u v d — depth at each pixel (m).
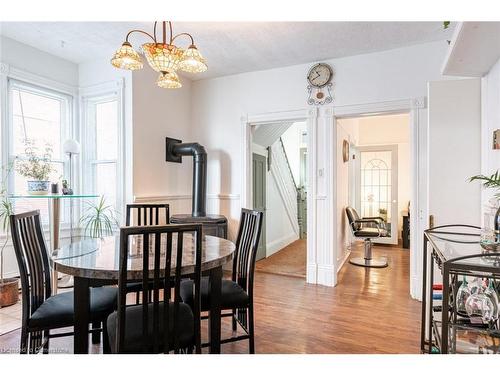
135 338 1.38
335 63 3.59
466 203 2.37
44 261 1.96
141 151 3.69
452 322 1.33
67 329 2.50
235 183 4.21
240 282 2.29
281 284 3.66
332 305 3.00
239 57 3.58
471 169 2.36
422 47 3.19
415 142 3.21
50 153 3.69
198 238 1.43
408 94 3.25
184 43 3.23
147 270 1.33
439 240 1.67
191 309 1.79
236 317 2.49
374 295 3.28
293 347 2.21
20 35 3.16
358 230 4.76
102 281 1.54
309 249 3.74
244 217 2.36
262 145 5.01
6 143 3.25
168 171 4.10
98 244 2.03
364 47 3.28
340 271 4.24
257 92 4.05
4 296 2.84
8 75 3.24
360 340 2.30
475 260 1.26
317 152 3.71
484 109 2.25
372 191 6.18
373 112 3.42
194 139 4.48
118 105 3.66
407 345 2.22
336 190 3.73
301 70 3.79
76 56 3.73
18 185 3.38
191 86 4.50
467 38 1.65
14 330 2.40
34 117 3.58
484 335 1.32
